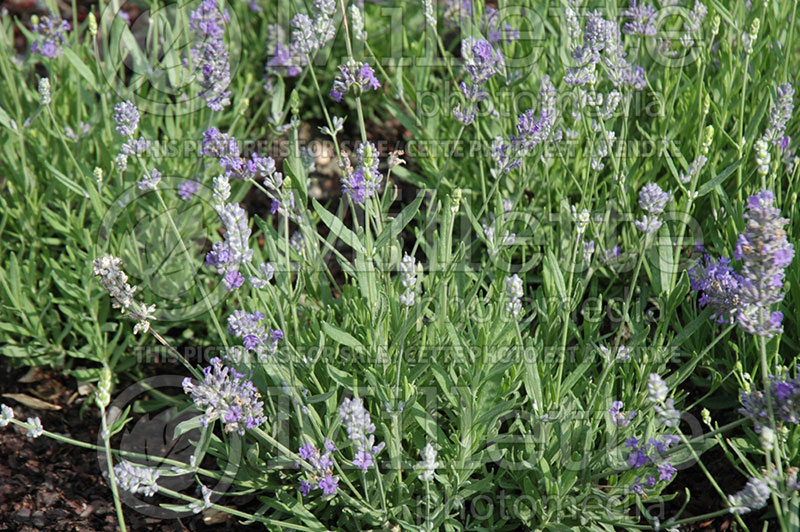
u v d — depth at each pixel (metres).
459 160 1.32
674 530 1.08
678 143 1.25
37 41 1.30
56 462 1.19
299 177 1.17
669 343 1.14
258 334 1.09
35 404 1.22
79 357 1.25
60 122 1.29
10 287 1.22
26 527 1.15
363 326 1.14
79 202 1.28
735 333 1.19
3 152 1.27
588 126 1.24
